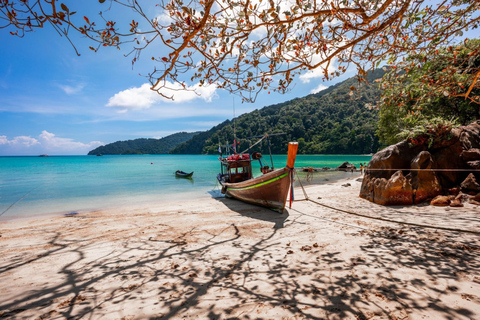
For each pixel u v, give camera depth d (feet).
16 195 52.60
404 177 28.53
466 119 47.80
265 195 31.09
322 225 22.80
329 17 11.09
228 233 22.02
